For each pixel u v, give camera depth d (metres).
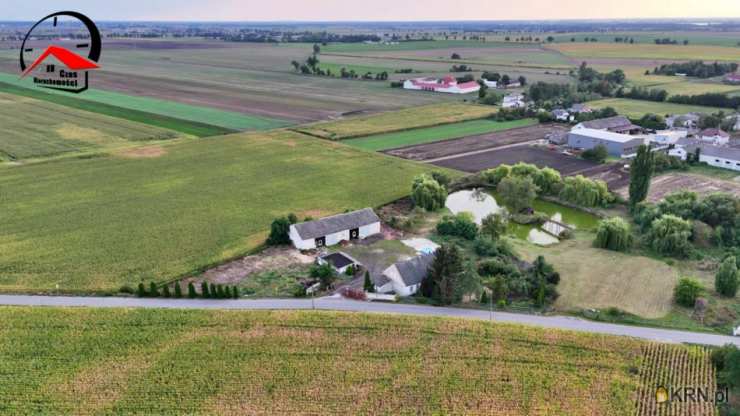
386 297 62.50
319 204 93.25
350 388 47.94
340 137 140.00
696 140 128.62
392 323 56.94
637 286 66.69
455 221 82.00
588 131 133.75
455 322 57.09
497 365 50.94
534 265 68.81
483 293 62.00
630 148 125.25
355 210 89.06
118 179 103.94
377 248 76.44
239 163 116.00
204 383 48.41
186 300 62.06
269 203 93.25
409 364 50.91
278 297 63.12
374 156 123.12
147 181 103.19
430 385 48.41
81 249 74.75
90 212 87.56
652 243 76.94
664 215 78.12
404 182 105.38
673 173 112.00
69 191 96.88
